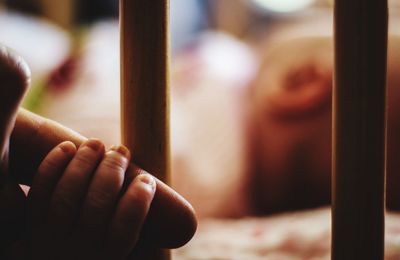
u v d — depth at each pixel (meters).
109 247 0.27
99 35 0.73
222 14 1.03
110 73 0.67
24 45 0.72
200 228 0.57
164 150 0.29
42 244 0.27
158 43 0.28
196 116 0.65
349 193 0.27
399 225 0.48
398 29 0.67
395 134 0.59
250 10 1.04
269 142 0.65
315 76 0.63
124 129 0.29
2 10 0.84
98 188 0.27
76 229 0.27
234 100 0.67
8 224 0.28
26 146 0.28
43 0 0.95
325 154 0.62
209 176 0.64
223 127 0.65
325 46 0.63
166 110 0.29
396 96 0.59
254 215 0.65
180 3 0.93
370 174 0.27
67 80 0.66
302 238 0.47
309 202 0.64
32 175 0.29
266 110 0.64
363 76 0.27
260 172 0.65
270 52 0.66
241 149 0.65
